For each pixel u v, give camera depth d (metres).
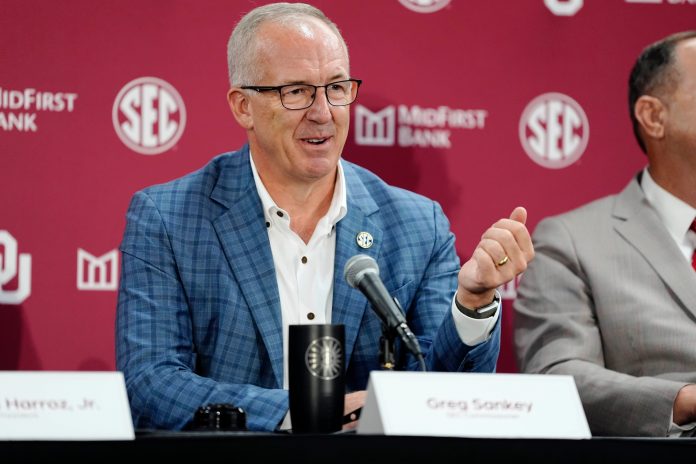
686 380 6.19
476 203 6.84
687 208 6.68
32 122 6.41
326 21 5.28
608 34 7.03
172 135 6.55
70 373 3.59
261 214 5.32
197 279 5.19
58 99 6.44
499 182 6.88
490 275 4.39
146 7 6.54
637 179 6.86
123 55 6.51
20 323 6.38
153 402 4.74
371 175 5.70
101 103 6.48
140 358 4.94
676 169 6.69
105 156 6.48
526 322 6.58
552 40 6.96
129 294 5.14
